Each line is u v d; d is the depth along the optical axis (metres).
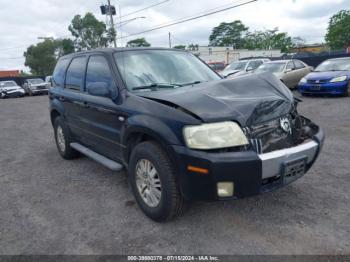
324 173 4.28
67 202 3.85
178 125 2.79
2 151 6.57
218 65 26.09
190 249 2.78
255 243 2.81
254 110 2.85
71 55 5.25
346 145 5.52
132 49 4.13
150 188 3.23
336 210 3.30
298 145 3.03
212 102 2.89
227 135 2.68
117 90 3.62
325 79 10.94
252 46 81.19
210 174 2.64
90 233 3.12
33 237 3.10
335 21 57.59
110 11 33.56
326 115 8.21
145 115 3.11
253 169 2.67
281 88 3.42
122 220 3.33
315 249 2.69
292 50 77.00
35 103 18.14
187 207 3.30
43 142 7.20
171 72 4.01
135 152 3.27
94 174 4.78
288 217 3.21
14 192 4.26
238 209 3.41
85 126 4.52
